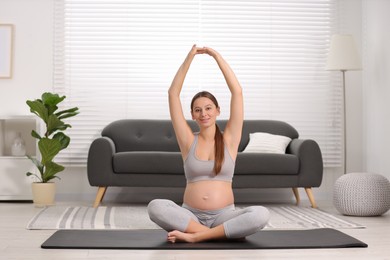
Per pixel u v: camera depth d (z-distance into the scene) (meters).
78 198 6.84
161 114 6.94
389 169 6.37
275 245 3.64
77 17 6.89
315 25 7.07
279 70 7.02
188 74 6.94
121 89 6.91
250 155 5.93
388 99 6.39
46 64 6.87
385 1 6.46
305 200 6.95
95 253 3.43
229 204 3.84
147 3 6.95
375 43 6.75
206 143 3.81
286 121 7.03
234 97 3.83
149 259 3.25
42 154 6.03
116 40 6.91
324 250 3.55
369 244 3.79
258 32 7.01
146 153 5.92
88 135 6.87
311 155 6.00
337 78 7.09
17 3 6.84
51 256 3.34
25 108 6.84
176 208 3.77
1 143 6.70
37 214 5.25
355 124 7.11
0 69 6.82
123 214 5.35
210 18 6.99
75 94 6.87
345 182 5.32
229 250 3.52
